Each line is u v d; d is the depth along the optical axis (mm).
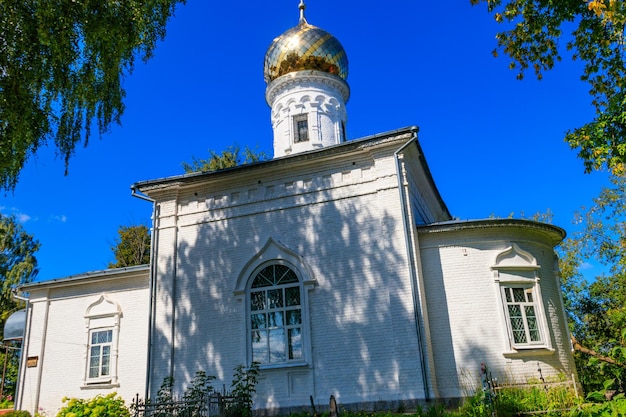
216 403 12594
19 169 12000
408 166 16656
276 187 16891
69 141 12266
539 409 10789
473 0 13188
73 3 11242
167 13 13008
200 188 17719
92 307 19641
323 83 21656
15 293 21328
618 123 13195
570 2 12414
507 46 13398
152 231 17625
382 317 14500
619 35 12602
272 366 15000
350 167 16219
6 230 42094
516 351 14359
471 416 10766
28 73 11039
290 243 16094
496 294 14961
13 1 10750
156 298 16922
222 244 16828
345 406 14031
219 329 15977
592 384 15445
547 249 16562
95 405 15266
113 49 11930
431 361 13977
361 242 15344
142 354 18344
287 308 15586
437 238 15484
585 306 26234
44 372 19500
